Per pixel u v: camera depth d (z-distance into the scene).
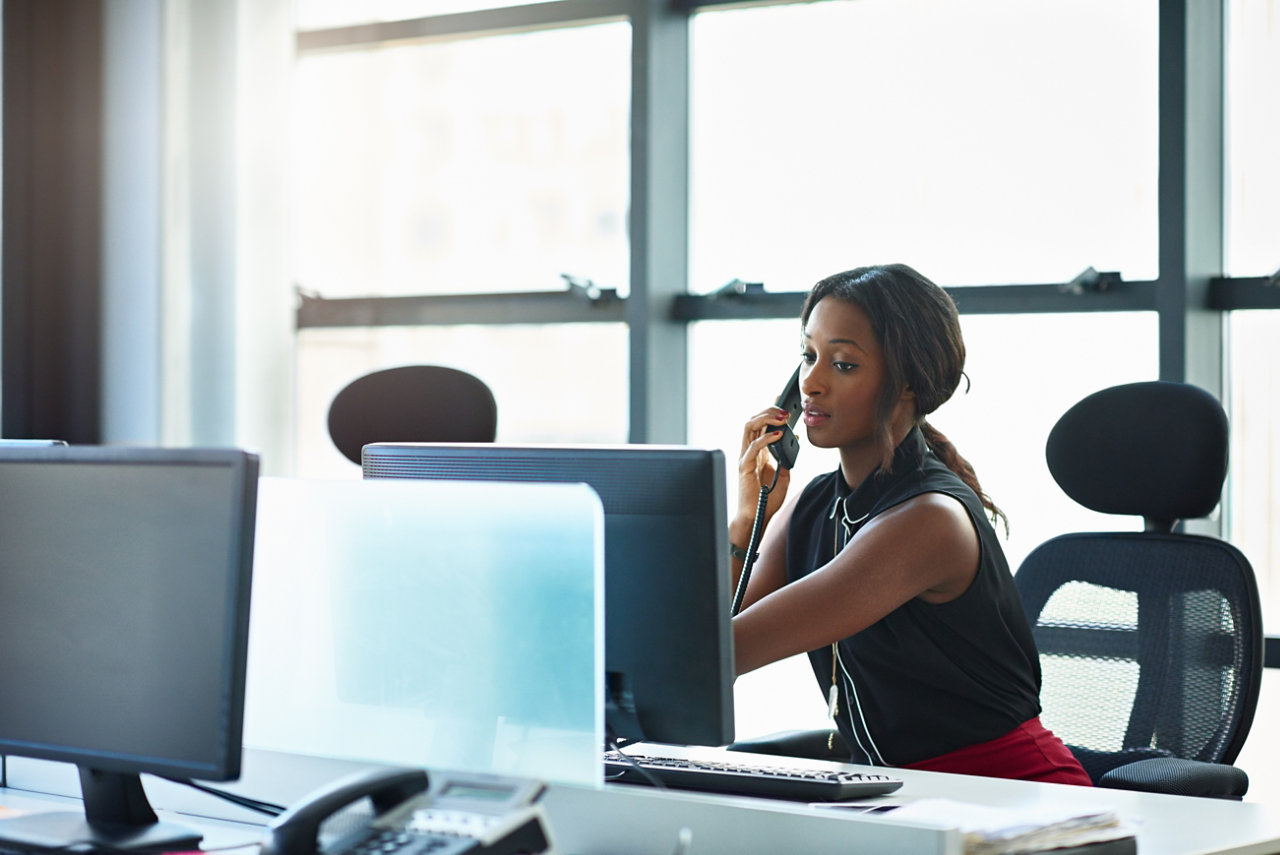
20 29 3.86
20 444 1.67
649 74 3.46
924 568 1.86
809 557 2.13
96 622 1.35
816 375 1.98
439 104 3.82
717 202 3.58
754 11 3.53
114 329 3.87
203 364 3.84
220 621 1.27
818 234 3.47
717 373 3.59
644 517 1.41
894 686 1.96
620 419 3.64
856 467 2.04
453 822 1.23
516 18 3.68
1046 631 2.43
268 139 3.80
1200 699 2.26
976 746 1.93
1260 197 3.10
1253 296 3.06
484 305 3.74
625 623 1.43
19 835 1.37
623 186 3.63
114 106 3.87
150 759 1.30
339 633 1.42
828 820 1.31
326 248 3.90
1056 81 3.23
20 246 3.86
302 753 1.46
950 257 3.33
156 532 1.31
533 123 3.72
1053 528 3.24
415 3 3.84
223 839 1.45
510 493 1.32
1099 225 3.20
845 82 3.44
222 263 3.82
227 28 3.82
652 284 3.47
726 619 1.40
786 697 3.40
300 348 3.90
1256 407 3.11
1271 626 3.08
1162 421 2.33
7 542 1.41
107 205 3.88
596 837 1.43
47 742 1.37
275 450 3.81
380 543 1.40
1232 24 3.11
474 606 1.34
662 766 1.61
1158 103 3.04
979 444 3.30
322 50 3.90
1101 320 3.19
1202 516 2.34
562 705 1.29
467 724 1.34
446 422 2.49
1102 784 1.96
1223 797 1.95
